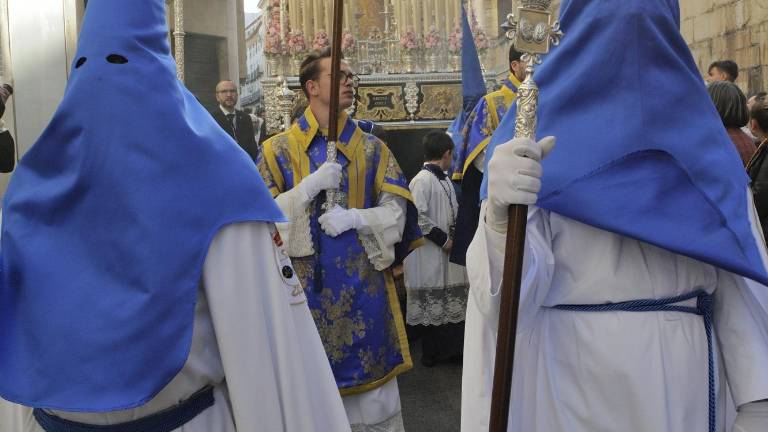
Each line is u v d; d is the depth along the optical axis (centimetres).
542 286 184
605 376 181
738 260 174
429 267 529
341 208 325
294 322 161
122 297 142
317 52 340
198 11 958
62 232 148
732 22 799
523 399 195
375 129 535
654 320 181
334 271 321
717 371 192
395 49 782
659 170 182
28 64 612
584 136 186
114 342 139
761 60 759
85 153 144
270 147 337
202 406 154
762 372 177
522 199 162
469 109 669
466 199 328
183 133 148
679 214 179
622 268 184
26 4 607
